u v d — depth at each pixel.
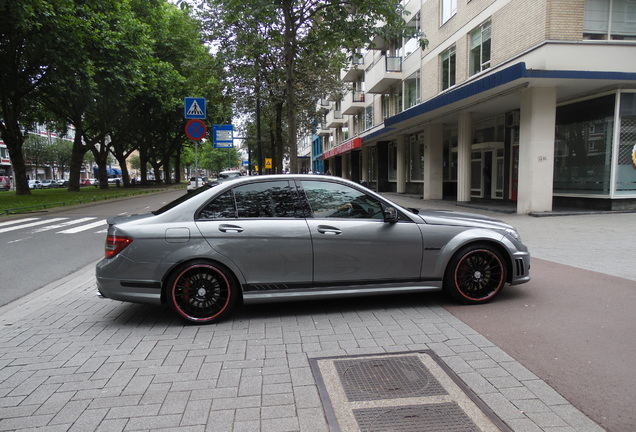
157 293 4.07
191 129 10.71
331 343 3.62
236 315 4.40
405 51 22.55
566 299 4.61
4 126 23.14
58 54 16.95
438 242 4.43
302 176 4.45
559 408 2.55
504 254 4.63
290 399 2.74
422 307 4.53
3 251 8.73
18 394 2.86
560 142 14.03
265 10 7.88
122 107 24.66
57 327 4.20
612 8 11.57
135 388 2.92
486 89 11.80
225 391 2.86
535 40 11.83
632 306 4.32
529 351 3.34
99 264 4.15
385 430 2.37
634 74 11.05
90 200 20.94
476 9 15.12
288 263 4.18
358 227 4.29
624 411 2.50
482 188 19.08
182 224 4.10
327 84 19.61
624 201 12.18
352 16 9.30
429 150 19.75
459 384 2.85
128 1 23.19
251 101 19.83
